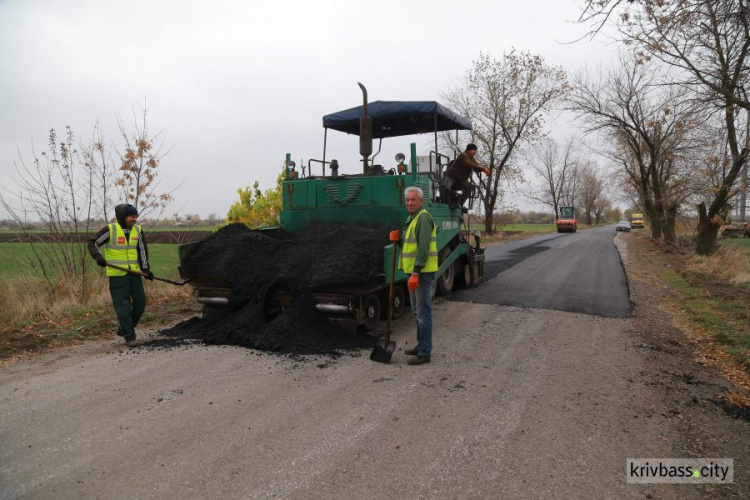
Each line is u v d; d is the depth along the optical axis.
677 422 3.77
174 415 3.74
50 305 7.54
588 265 14.79
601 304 8.43
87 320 7.04
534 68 30.48
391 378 4.66
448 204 8.66
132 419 3.67
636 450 3.30
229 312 6.60
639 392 4.38
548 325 6.88
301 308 5.83
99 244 5.58
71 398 4.08
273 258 6.46
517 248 22.78
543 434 3.50
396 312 7.06
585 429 3.60
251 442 3.31
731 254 16.25
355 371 4.83
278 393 4.21
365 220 7.25
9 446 3.27
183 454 3.15
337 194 7.41
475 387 4.44
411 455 3.17
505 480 2.89
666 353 5.66
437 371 4.89
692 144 17.41
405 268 5.23
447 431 3.52
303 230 7.68
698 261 16.27
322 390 4.30
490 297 8.95
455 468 3.01
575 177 73.50
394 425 3.61
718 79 7.36
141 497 2.68
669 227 23.61
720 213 17.17
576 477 2.94
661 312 8.03
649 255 19.84
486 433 3.50
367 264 5.76
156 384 4.41
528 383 4.57
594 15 4.69
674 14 5.28
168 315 7.53
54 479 2.86
